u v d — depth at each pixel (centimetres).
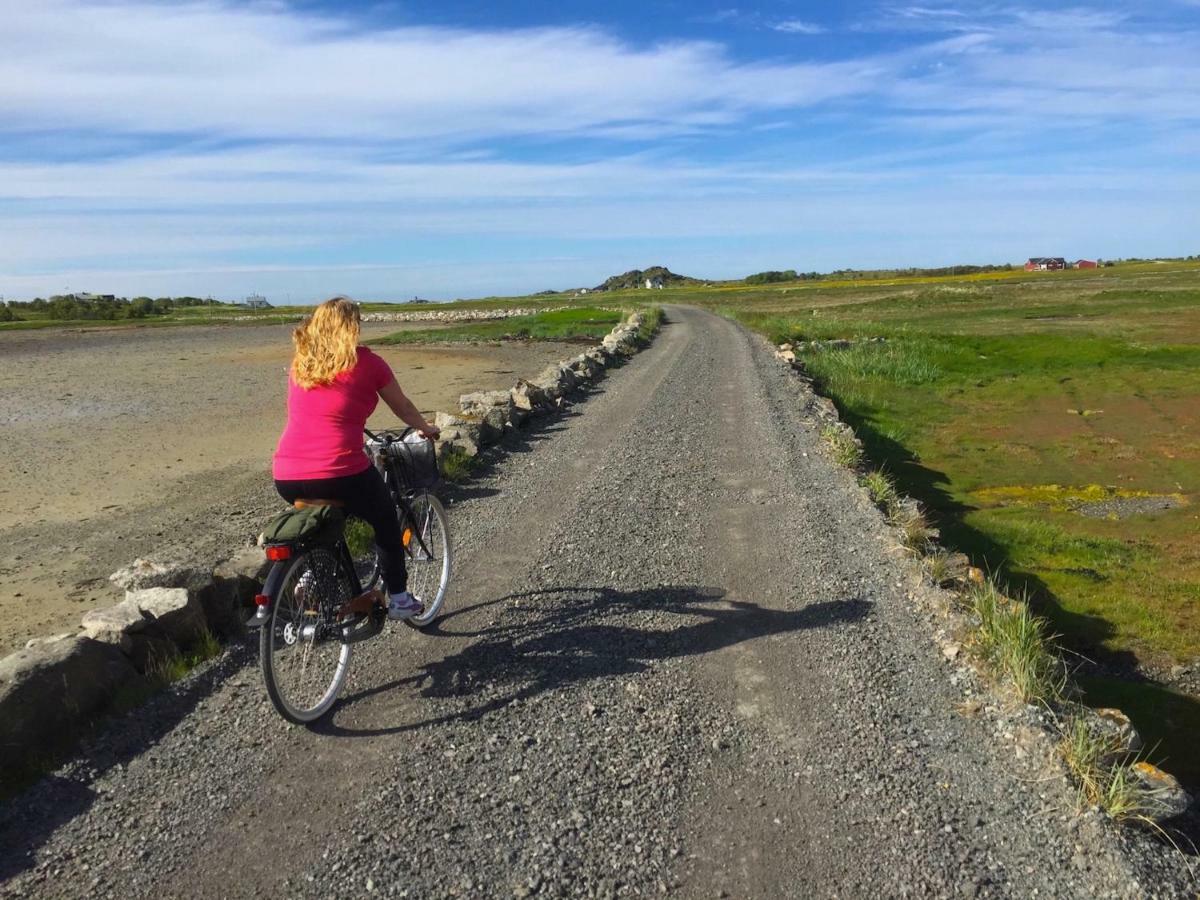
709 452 1105
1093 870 308
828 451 1114
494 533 745
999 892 301
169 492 1116
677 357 2628
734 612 561
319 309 448
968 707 426
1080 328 4006
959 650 487
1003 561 1007
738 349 2883
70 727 406
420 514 546
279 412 1869
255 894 304
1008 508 1272
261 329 5922
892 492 902
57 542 888
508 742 404
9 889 307
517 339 4159
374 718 430
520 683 465
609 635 526
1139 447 1677
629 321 4262
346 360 434
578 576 631
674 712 431
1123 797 334
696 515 799
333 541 445
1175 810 341
